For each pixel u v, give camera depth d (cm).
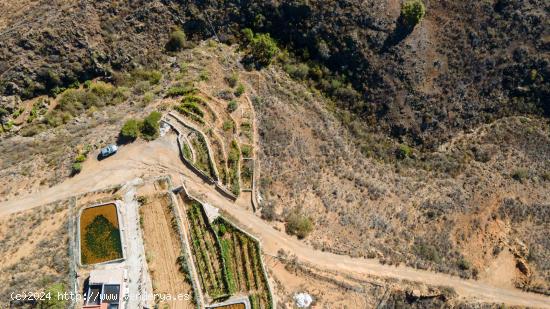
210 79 7244
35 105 7162
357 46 7650
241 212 6309
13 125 7019
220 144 6544
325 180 6969
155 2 7469
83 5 7212
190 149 6375
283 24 7781
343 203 6844
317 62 7838
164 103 6788
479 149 7912
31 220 5922
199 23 7706
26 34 7000
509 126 8050
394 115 7775
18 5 7212
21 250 5691
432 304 6481
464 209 7256
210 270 5822
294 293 6016
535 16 7812
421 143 7875
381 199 7081
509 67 7894
